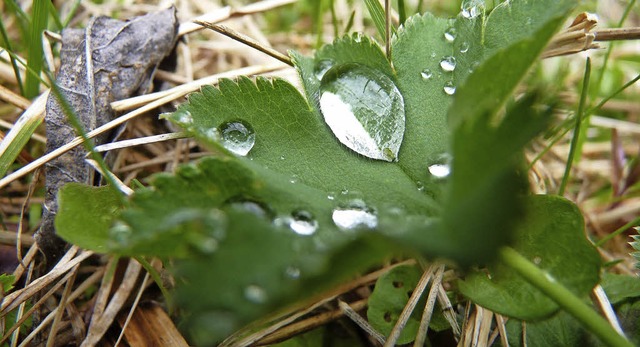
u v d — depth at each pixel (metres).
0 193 0.12
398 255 0.09
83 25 0.14
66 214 0.08
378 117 0.09
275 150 0.09
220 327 0.07
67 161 0.10
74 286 0.10
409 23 0.10
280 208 0.08
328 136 0.09
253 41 0.11
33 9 0.11
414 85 0.10
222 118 0.09
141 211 0.08
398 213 0.09
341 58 0.10
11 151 0.11
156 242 0.08
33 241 0.11
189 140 0.12
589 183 0.13
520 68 0.08
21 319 0.09
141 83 0.11
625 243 0.12
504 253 0.08
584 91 0.10
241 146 0.09
